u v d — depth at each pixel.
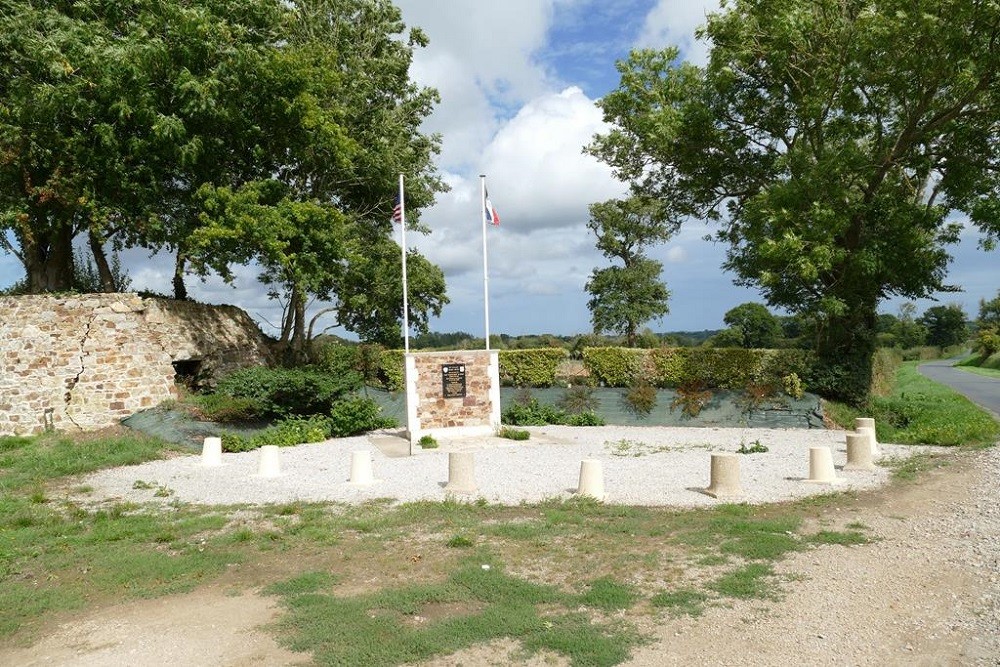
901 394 30.89
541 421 23.75
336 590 7.37
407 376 19.55
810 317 24.69
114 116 20.52
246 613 6.82
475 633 6.11
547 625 6.24
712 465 11.66
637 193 28.27
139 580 7.85
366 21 29.59
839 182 21.59
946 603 6.60
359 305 29.66
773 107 24.47
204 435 19.03
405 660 5.67
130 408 20.78
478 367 20.36
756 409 23.02
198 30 20.53
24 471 14.92
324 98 26.19
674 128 23.75
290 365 29.19
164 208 22.55
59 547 9.24
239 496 12.30
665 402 23.97
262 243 21.72
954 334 98.88
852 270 22.41
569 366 26.77
